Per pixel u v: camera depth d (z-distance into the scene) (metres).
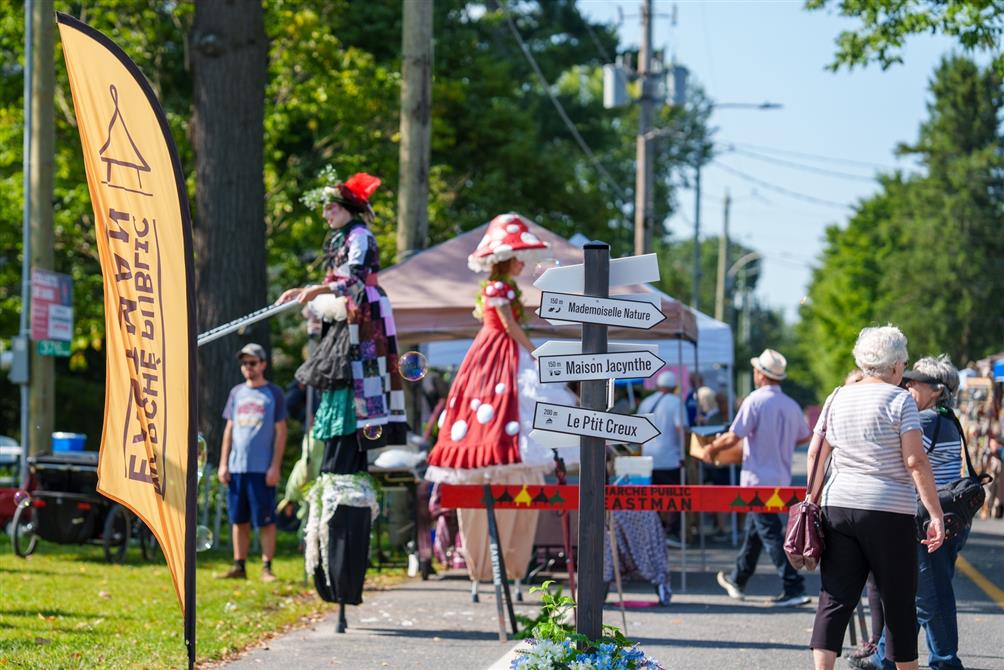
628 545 17.25
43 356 24.94
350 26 47.53
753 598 17.86
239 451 18.31
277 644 13.48
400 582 19.11
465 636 14.14
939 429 11.73
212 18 25.02
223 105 24.95
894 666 12.02
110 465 10.23
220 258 24.81
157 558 20.33
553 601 10.30
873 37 26.73
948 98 114.12
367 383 13.95
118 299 10.05
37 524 19.84
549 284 10.50
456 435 14.14
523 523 16.16
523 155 49.66
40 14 25.19
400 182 24.05
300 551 21.91
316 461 18.98
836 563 10.21
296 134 45.38
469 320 19.55
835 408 10.38
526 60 61.38
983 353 107.62
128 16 43.06
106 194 10.03
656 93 50.59
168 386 9.84
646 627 15.16
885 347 10.38
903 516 10.03
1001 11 25.89
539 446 13.84
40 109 25.19
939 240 108.50
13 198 41.06
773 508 13.45
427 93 23.97
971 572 20.64
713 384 43.94
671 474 25.66
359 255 14.02
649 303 10.03
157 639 12.88
